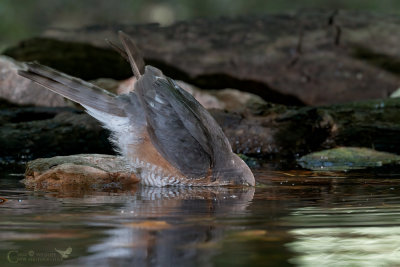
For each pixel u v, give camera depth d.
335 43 19.03
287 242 5.70
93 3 35.84
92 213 6.88
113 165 9.68
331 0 34.88
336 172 10.62
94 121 12.88
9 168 11.05
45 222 6.38
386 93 18.33
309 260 5.23
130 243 5.58
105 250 5.41
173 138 8.98
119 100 9.41
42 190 8.71
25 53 18.56
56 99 14.96
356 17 19.94
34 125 12.77
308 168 11.20
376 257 5.34
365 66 18.59
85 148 12.66
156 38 19.09
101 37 18.72
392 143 12.99
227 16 20.28
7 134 12.48
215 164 9.19
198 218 6.60
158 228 6.11
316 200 7.77
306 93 18.41
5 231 6.01
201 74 18.53
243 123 13.44
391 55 18.72
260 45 19.00
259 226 6.23
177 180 9.12
